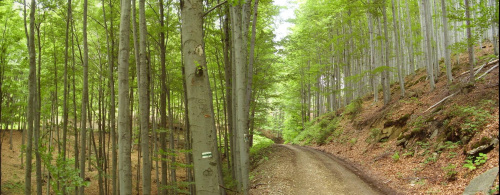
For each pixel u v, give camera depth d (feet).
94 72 41.14
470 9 34.47
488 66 43.73
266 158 52.44
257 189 33.35
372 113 60.23
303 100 107.24
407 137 39.01
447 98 40.37
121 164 15.80
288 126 110.63
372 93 82.38
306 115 112.27
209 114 9.57
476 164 24.29
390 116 49.85
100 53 42.06
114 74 40.52
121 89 16.12
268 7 45.32
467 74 46.37
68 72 36.01
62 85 44.11
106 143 72.38
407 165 33.40
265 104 63.26
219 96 58.65
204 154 9.27
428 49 50.06
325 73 90.53
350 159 46.93
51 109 42.93
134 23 23.59
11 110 44.29
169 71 37.37
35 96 29.25
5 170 54.03
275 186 32.40
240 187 30.12
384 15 53.93
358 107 69.72
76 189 32.04
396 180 30.48
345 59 84.23
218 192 9.37
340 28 81.66
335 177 34.27
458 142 29.71
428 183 26.66
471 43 37.06
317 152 58.34
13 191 45.42
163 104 29.43
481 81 38.22
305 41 60.29
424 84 56.03
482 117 29.58
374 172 35.86
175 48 38.22
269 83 52.95
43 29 35.63
